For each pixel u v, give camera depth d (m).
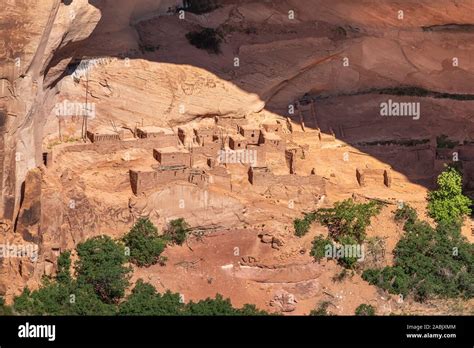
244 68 68.25
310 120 68.69
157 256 61.44
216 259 62.41
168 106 65.88
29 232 58.94
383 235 64.50
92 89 64.56
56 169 61.12
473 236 65.75
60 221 60.16
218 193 63.34
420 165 68.19
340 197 65.88
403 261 63.56
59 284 59.34
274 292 61.84
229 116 67.19
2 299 57.66
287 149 66.19
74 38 61.56
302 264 62.53
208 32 68.44
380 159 67.81
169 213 62.69
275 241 62.94
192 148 64.12
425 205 66.19
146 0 67.62
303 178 65.00
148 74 65.69
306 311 61.69
